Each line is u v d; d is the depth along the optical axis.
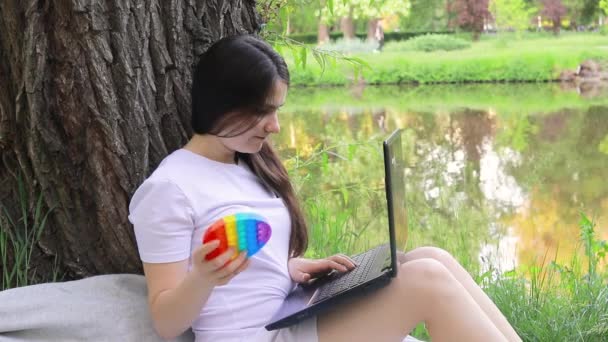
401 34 20.94
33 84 1.87
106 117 1.89
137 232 1.67
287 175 1.94
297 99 13.62
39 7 1.84
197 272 1.50
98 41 1.85
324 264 1.92
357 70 3.12
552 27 20.39
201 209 1.70
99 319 1.78
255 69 1.69
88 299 1.82
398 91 15.32
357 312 1.69
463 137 8.88
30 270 2.03
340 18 22.16
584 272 3.63
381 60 17.70
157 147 1.98
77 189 1.97
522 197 5.84
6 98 1.93
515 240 4.68
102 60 1.87
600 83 15.74
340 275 1.87
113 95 1.89
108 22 1.87
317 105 12.46
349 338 1.69
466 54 18.00
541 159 7.41
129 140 1.92
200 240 1.70
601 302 2.84
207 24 2.05
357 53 19.09
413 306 1.67
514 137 8.77
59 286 1.84
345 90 15.70
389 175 1.62
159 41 1.96
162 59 1.96
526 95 13.68
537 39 19.38
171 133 2.00
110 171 1.93
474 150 8.01
